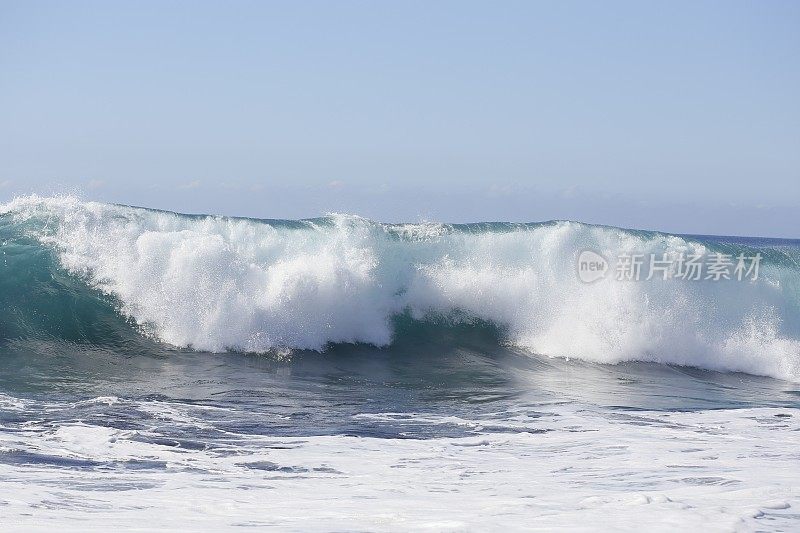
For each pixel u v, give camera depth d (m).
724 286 19.59
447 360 17.25
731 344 19.08
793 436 10.80
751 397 15.49
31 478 7.67
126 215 17.44
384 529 5.84
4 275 16.73
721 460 9.09
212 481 7.92
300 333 17.03
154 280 16.75
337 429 10.92
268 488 7.68
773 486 7.49
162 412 11.48
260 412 11.91
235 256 17.14
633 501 6.69
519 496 7.31
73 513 6.30
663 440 10.41
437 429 11.07
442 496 7.35
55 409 11.32
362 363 16.64
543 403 13.46
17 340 15.74
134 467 8.43
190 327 16.47
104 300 16.62
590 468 8.70
